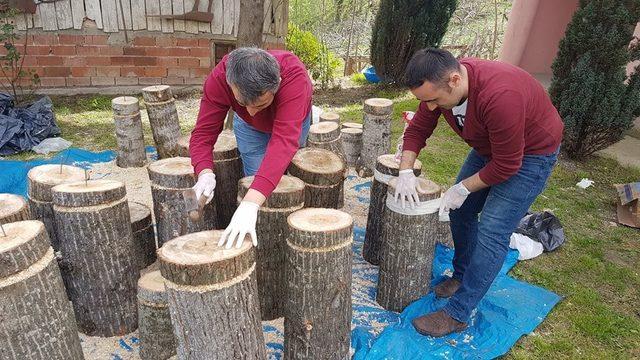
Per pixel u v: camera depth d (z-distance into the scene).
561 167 5.60
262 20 5.32
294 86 2.19
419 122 2.77
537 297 3.16
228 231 1.91
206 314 1.84
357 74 9.72
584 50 5.41
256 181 2.04
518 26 8.71
